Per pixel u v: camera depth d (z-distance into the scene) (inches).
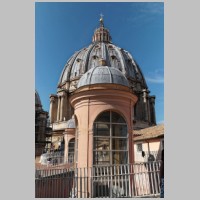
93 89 561.9
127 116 572.7
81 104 579.8
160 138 908.0
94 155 537.6
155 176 489.1
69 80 2896.2
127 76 2839.6
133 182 488.4
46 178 539.2
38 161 1470.2
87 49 3248.0
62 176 548.1
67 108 2691.9
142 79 3166.8
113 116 568.4
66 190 506.0
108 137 550.9
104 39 3523.6
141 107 2775.6
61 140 2091.5
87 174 485.7
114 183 518.6
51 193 518.0
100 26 3629.4
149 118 2741.1
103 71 609.6
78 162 551.2
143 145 1039.6
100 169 496.1
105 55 3011.8
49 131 2347.4
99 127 558.9
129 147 553.6
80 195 468.8
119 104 566.6
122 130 569.6
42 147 2155.5
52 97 2792.8
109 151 549.6
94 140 545.3
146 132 1091.9
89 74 621.9
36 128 2250.2
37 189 540.7
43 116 2305.6
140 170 532.7
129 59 3169.3
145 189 487.2
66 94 2746.1
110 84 565.3
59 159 1312.7
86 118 559.2
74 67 3029.0
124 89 577.6
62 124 2527.1
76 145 618.8
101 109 554.3
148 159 853.8
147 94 2844.5
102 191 487.2
